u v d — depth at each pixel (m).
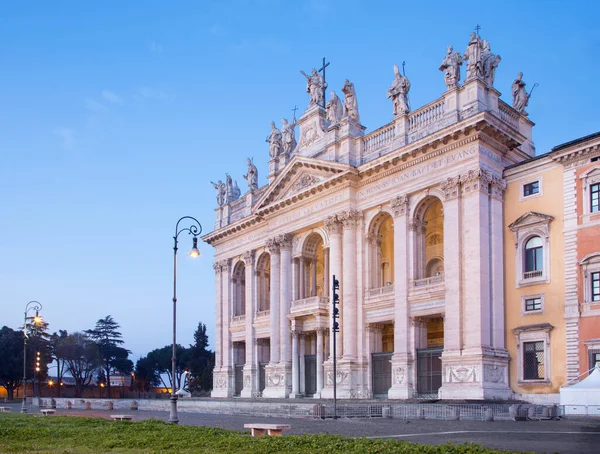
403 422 32.09
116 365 137.50
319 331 53.75
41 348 120.12
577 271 39.50
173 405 31.53
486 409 34.22
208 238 73.06
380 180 50.25
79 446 20.92
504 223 43.97
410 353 45.97
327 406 38.28
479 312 41.06
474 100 44.16
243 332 68.06
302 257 58.28
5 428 27.94
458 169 44.00
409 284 46.78
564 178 41.09
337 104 56.47
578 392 35.28
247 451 17.94
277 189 60.12
